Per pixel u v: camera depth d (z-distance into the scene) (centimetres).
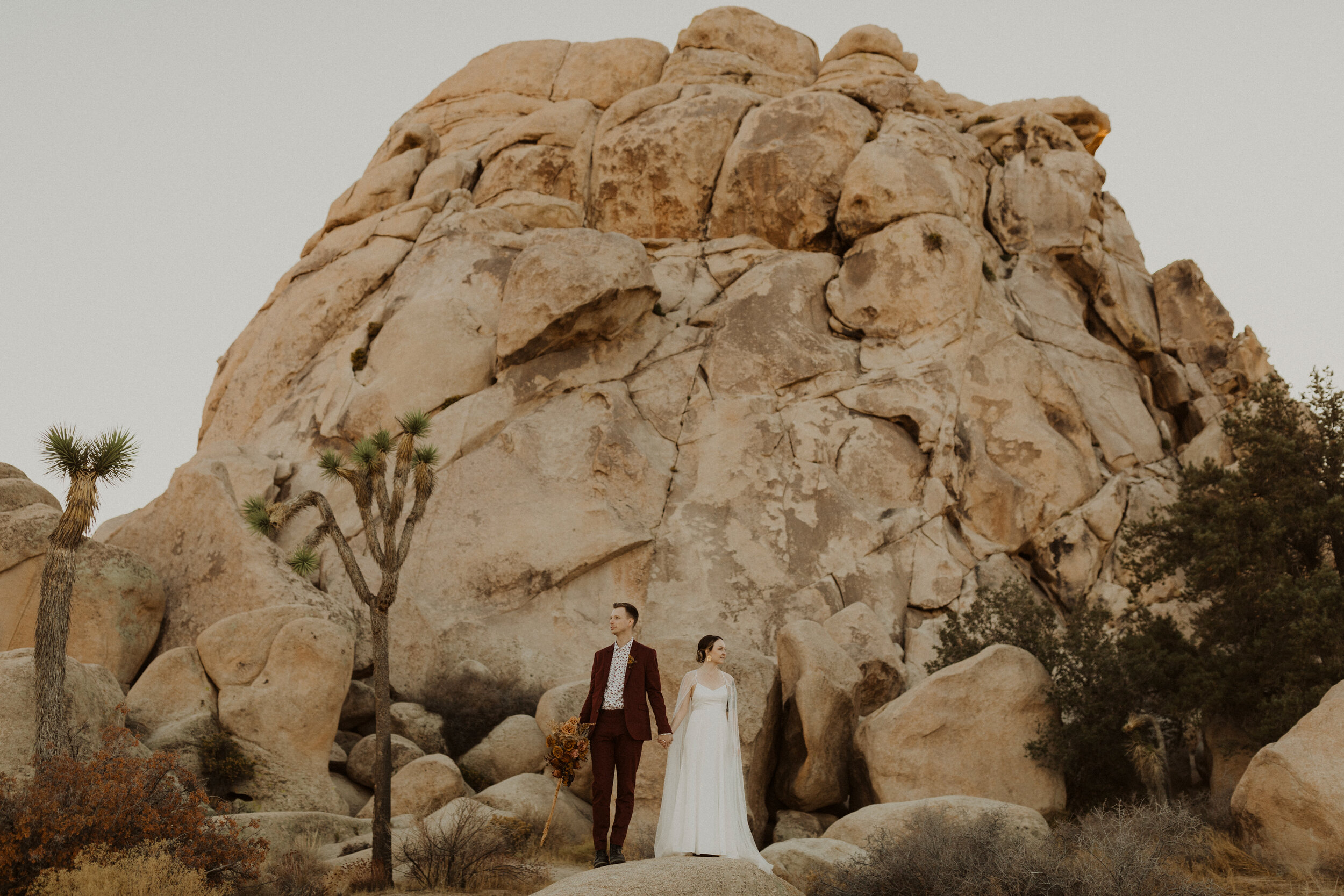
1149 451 2795
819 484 2456
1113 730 1507
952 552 2420
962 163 3180
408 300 2872
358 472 1387
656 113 3312
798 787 1487
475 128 3603
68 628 1151
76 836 945
